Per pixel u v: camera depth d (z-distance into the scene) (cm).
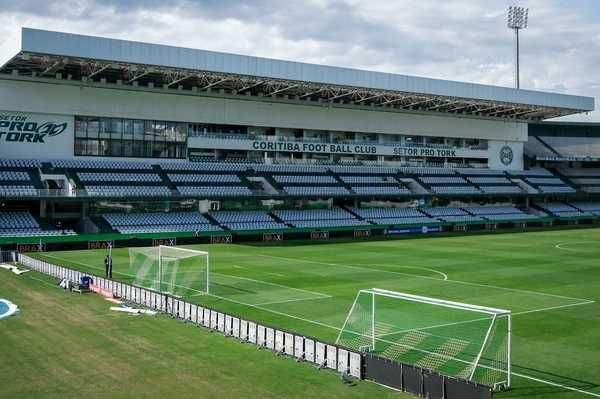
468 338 2191
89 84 6144
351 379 1733
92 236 5366
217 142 7012
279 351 1997
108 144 6319
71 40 5056
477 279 3666
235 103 7025
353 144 7988
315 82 6384
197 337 2175
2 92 5744
